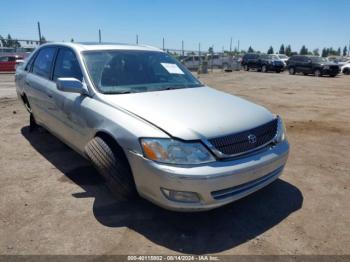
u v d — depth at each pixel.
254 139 3.06
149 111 3.08
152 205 3.40
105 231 2.94
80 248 2.70
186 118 2.96
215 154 2.77
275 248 2.76
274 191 3.81
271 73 29.61
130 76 3.97
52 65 4.61
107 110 3.28
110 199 3.51
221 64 33.72
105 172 3.15
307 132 6.55
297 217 3.25
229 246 2.78
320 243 2.83
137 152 2.87
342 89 15.75
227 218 3.21
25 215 3.17
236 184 2.84
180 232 2.96
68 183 3.86
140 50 4.53
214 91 4.14
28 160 4.56
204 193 2.71
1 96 10.63
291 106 10.00
